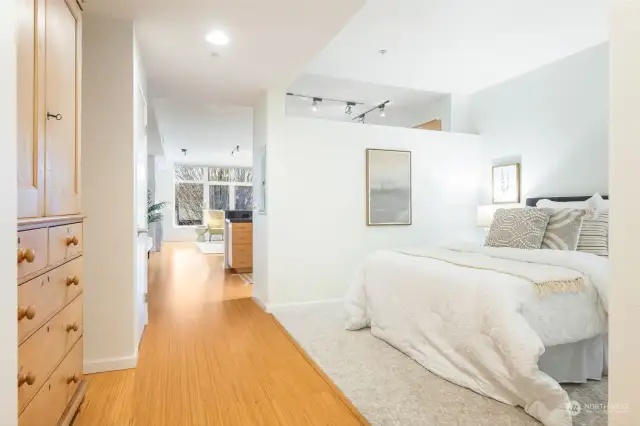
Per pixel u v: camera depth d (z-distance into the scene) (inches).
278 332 124.3
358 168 169.3
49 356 54.2
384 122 237.8
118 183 96.1
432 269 100.0
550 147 159.2
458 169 189.8
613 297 25.0
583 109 146.3
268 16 94.2
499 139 183.6
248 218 255.3
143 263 125.3
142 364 98.0
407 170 178.5
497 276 84.0
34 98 50.2
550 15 121.3
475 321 82.1
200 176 499.8
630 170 24.0
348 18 95.0
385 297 115.1
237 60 121.0
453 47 145.3
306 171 159.3
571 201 145.2
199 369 95.1
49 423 54.1
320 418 72.7
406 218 177.9
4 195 29.3
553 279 81.4
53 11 57.6
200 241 460.1
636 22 23.7
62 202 61.4
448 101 200.1
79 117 70.9
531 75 167.6
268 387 85.4
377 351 107.0
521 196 171.3
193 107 210.8
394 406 76.8
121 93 96.5
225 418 72.8
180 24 98.0
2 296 28.8
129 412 74.9
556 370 81.9
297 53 115.6
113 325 95.0
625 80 24.4
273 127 153.6
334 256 164.1
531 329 73.8
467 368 84.7
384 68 166.1
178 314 146.3
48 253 54.2
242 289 193.2
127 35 96.6
